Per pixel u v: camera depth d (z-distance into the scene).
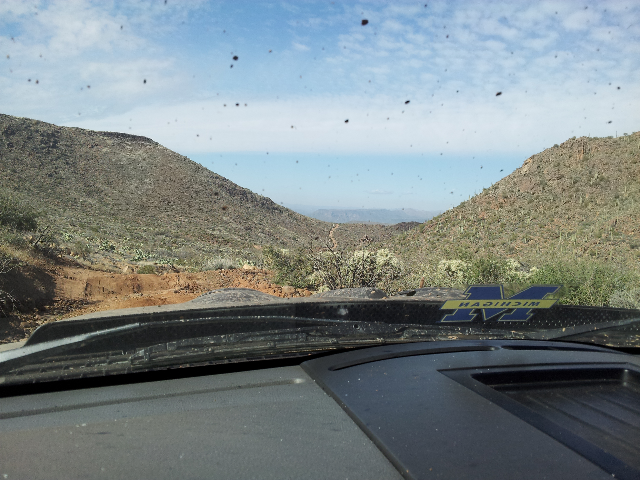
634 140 74.81
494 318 1.56
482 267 10.32
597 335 1.53
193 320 1.20
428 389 1.03
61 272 12.34
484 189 90.06
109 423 0.89
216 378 1.14
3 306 8.45
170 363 1.15
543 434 0.82
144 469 0.72
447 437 0.80
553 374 1.17
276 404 0.99
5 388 1.02
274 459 0.75
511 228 65.69
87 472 0.71
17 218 16.50
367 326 1.41
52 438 0.83
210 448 0.79
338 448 0.79
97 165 115.69
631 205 52.88
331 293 2.57
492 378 1.14
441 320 1.50
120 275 13.47
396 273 9.69
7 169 91.06
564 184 73.56
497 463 0.71
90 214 84.50
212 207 121.12
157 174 123.81
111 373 1.10
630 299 6.11
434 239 73.94
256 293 1.82
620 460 0.74
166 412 0.94
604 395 1.09
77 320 1.11
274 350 1.27
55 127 121.12
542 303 1.57
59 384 1.05
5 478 0.69
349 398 0.98
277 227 133.50
